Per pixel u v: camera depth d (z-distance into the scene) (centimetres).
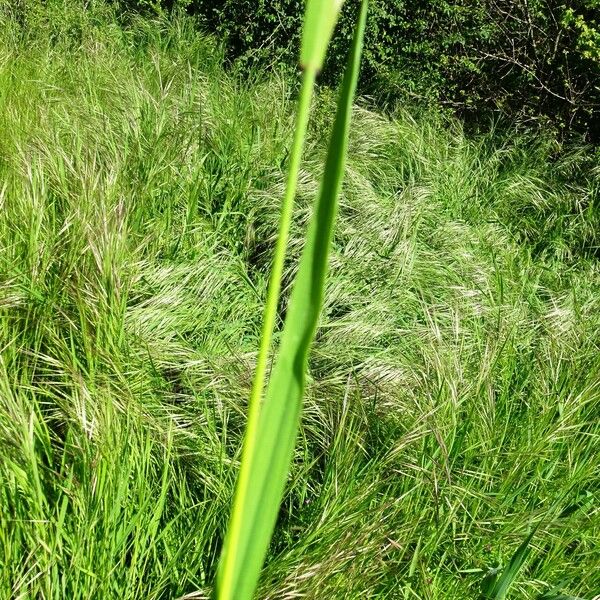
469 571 154
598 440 188
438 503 156
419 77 517
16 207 223
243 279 268
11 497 129
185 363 210
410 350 240
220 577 29
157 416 184
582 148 457
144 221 269
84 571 120
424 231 330
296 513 167
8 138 267
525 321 258
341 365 231
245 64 504
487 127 512
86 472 137
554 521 155
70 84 367
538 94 520
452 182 389
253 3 524
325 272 28
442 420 181
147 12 542
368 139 408
